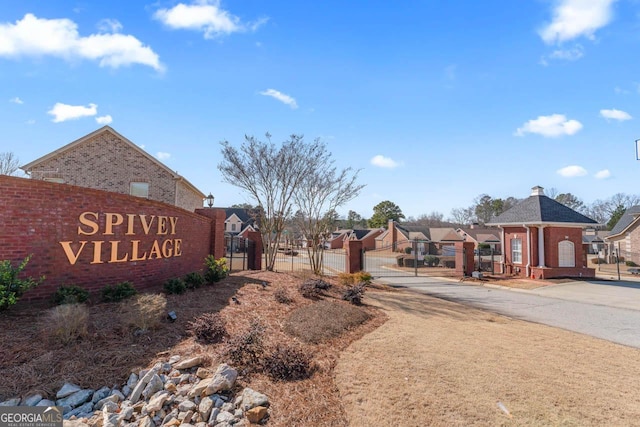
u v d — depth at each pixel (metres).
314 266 15.76
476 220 73.25
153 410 3.60
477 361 5.67
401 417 3.90
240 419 3.63
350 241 16.72
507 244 21.05
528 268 19.22
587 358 6.11
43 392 3.66
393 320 8.42
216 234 12.19
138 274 7.77
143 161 20.75
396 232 46.84
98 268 6.86
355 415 3.93
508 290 15.36
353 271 16.52
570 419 3.95
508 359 5.84
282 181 15.30
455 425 3.77
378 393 4.45
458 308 10.69
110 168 20.19
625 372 5.48
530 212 19.64
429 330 7.54
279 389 4.32
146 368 4.24
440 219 81.44
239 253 25.73
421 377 4.96
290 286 10.48
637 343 7.44
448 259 27.95
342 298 10.21
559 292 14.72
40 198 6.03
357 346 6.27
